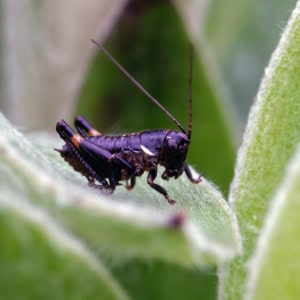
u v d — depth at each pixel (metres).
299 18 0.08
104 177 0.09
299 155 0.06
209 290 0.09
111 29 0.10
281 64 0.08
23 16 0.12
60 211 0.06
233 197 0.08
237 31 0.14
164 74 0.10
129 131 0.11
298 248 0.06
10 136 0.07
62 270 0.06
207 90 0.10
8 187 0.06
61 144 0.09
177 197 0.09
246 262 0.08
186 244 0.06
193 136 0.10
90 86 0.11
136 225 0.06
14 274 0.06
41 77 0.12
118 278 0.09
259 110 0.08
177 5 0.10
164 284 0.09
